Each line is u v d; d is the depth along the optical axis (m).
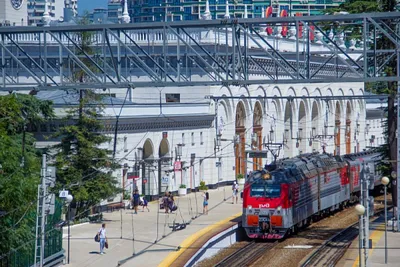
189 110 124.50
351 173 121.38
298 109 154.12
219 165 132.62
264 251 85.69
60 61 61.44
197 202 116.19
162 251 78.38
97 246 80.62
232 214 104.12
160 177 119.44
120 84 58.94
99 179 95.38
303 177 98.25
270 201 91.19
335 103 168.38
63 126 97.88
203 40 115.62
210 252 84.19
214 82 57.91
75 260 73.88
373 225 97.06
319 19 57.06
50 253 68.94
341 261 76.44
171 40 115.62
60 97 111.69
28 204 61.62
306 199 98.88
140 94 131.62
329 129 165.88
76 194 92.88
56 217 71.25
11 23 172.88
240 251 85.94
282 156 150.25
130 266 71.81
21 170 63.41
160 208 108.31
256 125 142.38
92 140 96.25
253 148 133.50
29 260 64.62
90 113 96.50
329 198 109.75
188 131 125.81
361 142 184.62
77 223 93.50
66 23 136.00
